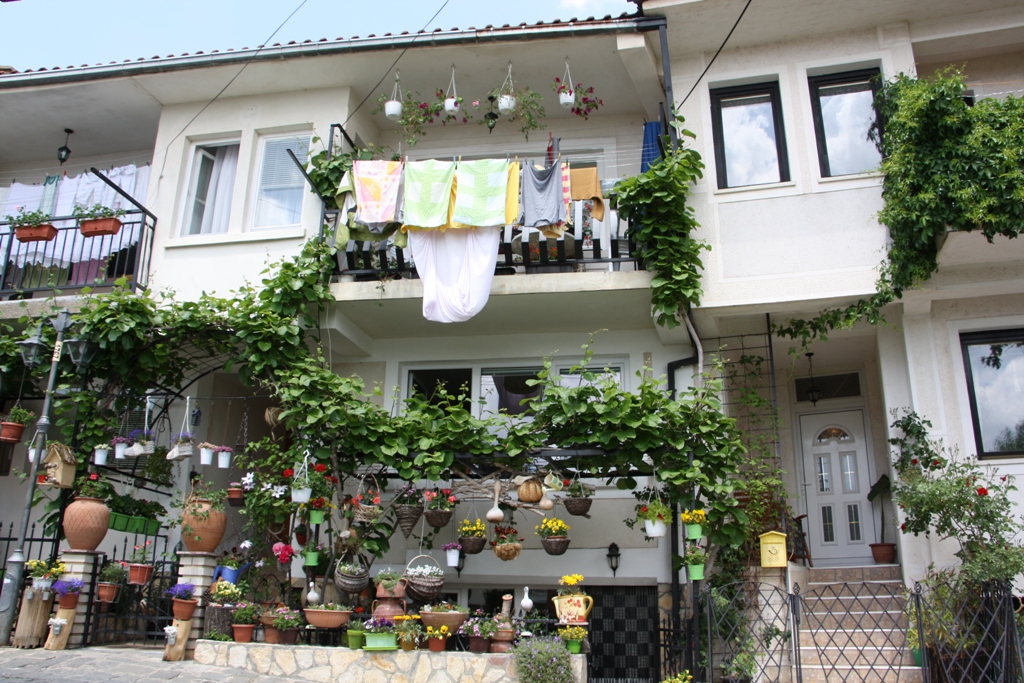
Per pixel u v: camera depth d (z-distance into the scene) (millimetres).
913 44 10367
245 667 8094
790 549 9898
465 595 10195
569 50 10719
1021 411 9383
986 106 8836
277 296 9961
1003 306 9625
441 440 8812
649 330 10828
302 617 8609
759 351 10914
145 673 7762
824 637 8906
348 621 8602
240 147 11633
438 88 11570
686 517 8344
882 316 9914
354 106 11648
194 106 11922
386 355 11328
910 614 8305
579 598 8055
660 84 11031
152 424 11055
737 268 9828
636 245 10070
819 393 11797
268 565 10125
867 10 10125
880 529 11070
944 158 8867
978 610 7594
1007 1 10062
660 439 8500
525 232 10008
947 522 8453
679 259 9469
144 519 9812
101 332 9695
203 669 7984
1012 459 9188
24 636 8625
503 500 9094
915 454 9305
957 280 9414
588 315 10508
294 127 11578
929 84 9047
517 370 11133
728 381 10766
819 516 11516
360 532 9008
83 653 8414
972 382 9578
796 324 10172
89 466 9891
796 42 10547
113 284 11016
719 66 10688
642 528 8898
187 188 11688
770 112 10547
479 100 11750
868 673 7805
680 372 10570
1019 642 7543
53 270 12039
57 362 9406
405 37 10641
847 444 11594
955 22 10203
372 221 9844
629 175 11641
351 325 10773
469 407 11078
